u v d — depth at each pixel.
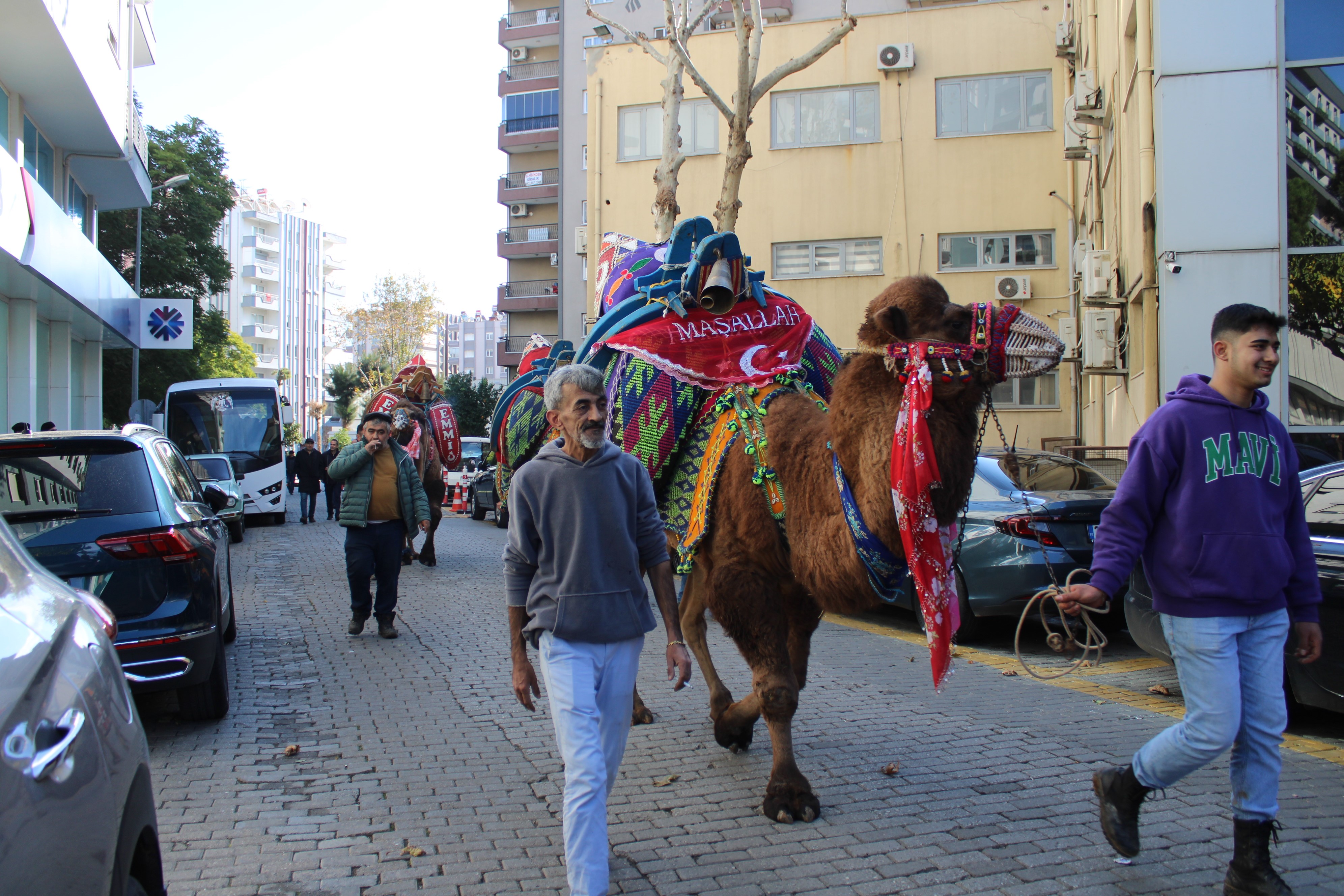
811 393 4.96
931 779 4.75
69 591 2.66
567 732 3.34
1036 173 21.31
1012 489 8.20
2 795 1.64
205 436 22.80
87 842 1.92
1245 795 3.38
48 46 16.53
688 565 4.63
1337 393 9.83
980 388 3.75
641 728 5.75
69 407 21.67
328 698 6.53
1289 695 5.52
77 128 20.58
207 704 5.86
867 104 22.17
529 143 56.31
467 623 9.34
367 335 57.97
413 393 14.07
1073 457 9.78
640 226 24.09
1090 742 5.33
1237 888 3.41
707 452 4.75
